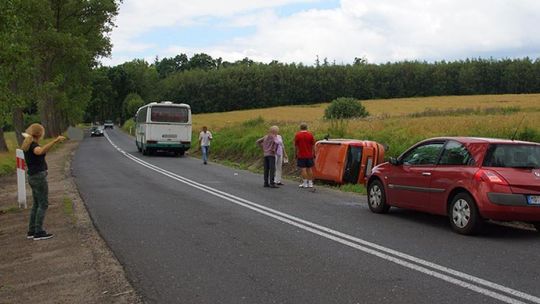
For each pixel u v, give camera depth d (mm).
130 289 5582
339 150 15359
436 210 9055
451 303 5082
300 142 14766
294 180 17500
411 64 110438
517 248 7449
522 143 8625
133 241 7852
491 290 5477
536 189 8055
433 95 107250
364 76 108938
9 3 15391
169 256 6949
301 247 7414
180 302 5164
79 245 7688
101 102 117562
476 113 35938
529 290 5480
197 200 12102
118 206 11227
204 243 7684
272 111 89250
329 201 12164
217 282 5797
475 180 8250
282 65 113562
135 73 126875
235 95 110000
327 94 109688
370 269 6285
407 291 5449
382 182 10430
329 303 5094
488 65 104938
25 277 6297
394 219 9797
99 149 37531
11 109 18688
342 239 7938
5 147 29078
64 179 17047
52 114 51844
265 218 9727
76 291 5621
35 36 37344
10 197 13672
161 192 13578
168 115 30359
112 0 46156
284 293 5402
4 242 8289
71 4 43750
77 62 48000
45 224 9430
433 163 9336
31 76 33750
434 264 6508
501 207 7965
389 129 23594
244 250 7254
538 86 101438
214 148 30406
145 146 30516
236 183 15945
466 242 7824
